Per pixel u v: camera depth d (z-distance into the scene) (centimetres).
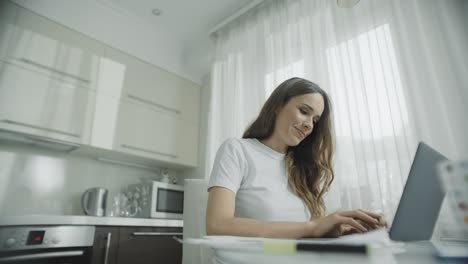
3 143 184
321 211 117
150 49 242
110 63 213
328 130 128
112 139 202
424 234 51
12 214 178
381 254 36
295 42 181
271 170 102
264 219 89
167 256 186
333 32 165
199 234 108
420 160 52
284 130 108
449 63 124
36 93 175
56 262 145
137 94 223
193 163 252
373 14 150
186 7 225
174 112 246
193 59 261
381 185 130
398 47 137
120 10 226
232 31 226
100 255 155
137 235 174
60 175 202
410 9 139
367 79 145
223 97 215
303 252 36
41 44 183
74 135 184
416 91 128
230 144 101
